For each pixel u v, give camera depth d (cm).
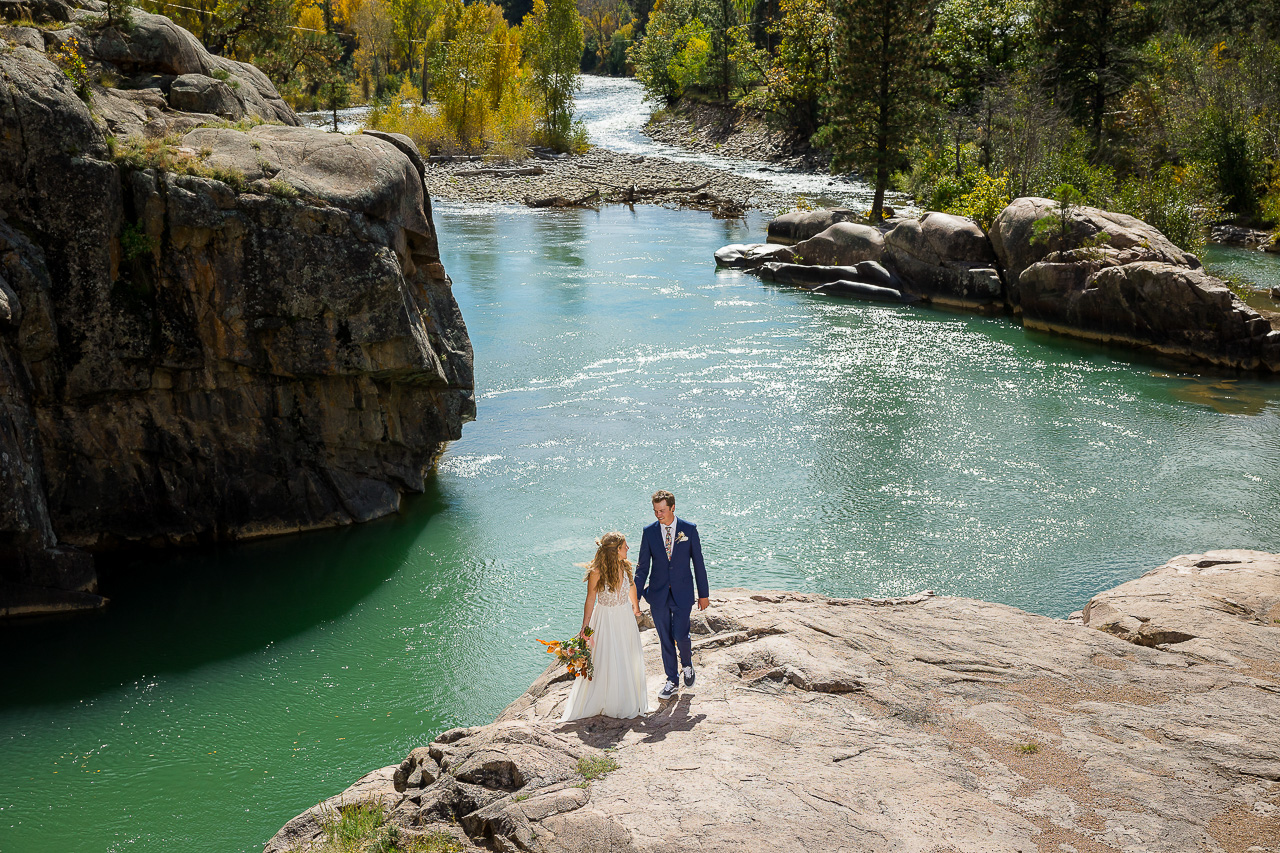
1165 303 2750
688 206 5791
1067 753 643
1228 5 6328
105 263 1340
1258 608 1019
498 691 1141
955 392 2417
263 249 1424
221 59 2297
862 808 553
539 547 1538
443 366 1742
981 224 3809
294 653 1218
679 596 725
